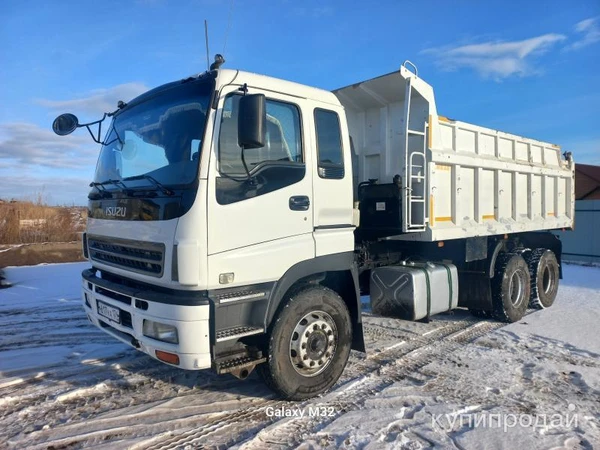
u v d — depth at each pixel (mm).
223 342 3604
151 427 3646
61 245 17266
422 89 5352
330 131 4320
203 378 4668
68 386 4449
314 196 4109
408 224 5262
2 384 4484
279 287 3811
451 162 5773
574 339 6016
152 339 3477
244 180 3592
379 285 5711
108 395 4262
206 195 3363
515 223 7238
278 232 3820
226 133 3539
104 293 4160
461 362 5141
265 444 3389
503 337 6125
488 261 6691
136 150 4066
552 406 4039
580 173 24016
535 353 5469
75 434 3529
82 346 5711
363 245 5820
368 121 6062
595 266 13984
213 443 3408
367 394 4273
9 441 3422
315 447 3342
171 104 3855
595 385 4496
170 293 3480
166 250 3395
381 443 3375
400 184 5410
